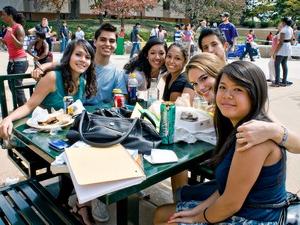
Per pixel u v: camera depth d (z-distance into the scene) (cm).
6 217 188
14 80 316
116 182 151
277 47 816
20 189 217
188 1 3186
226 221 163
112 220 262
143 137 201
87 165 161
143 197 300
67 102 261
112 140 186
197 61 236
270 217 158
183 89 300
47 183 317
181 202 197
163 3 3753
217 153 184
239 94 160
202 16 3123
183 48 310
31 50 636
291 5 3369
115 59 1423
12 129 231
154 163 179
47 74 272
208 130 218
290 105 634
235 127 169
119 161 166
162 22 3403
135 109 245
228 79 161
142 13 3431
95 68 311
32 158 258
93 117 205
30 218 185
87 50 277
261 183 154
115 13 2762
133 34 1819
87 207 261
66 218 187
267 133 148
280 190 160
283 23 814
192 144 209
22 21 546
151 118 224
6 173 332
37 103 269
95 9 2856
